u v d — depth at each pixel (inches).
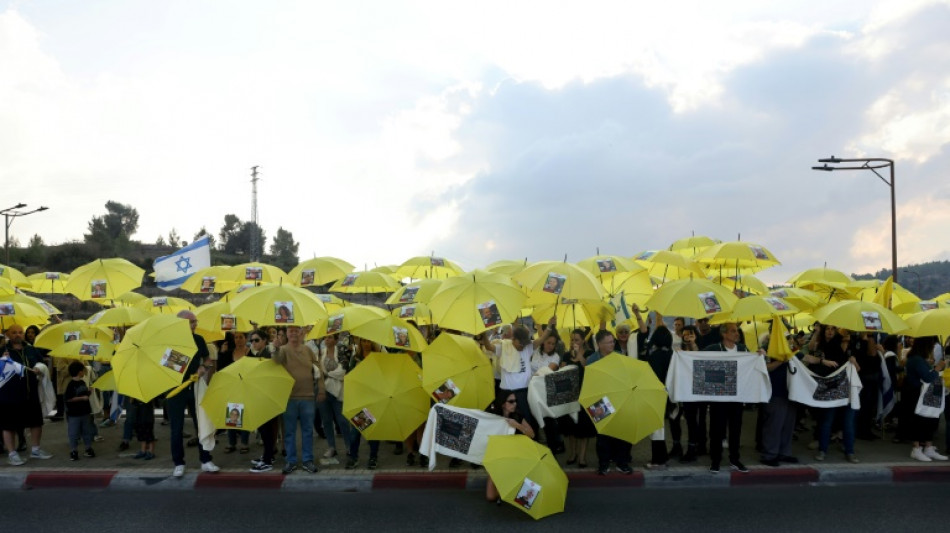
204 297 1380.4
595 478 319.3
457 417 307.6
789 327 533.3
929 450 349.4
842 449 373.1
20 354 360.2
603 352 323.9
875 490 311.1
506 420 304.7
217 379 318.0
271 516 276.2
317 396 347.6
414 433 345.7
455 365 317.7
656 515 275.1
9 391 342.6
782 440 344.5
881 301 440.1
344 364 403.2
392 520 270.7
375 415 314.8
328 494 309.0
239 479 319.6
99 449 385.1
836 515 274.4
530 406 327.6
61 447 391.2
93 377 410.0
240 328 406.3
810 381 335.3
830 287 502.6
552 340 350.9
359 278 538.6
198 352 326.3
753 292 523.5
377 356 332.2
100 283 475.8
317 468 336.5
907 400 375.2
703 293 335.6
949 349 419.8
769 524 263.6
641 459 354.3
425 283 469.1
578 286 338.6
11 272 585.9
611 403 295.3
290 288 344.8
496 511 282.0
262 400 308.5
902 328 323.0
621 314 425.7
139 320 418.3
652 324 444.5
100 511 283.6
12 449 345.4
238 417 305.6
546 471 274.4
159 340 304.0
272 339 422.9
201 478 320.5
